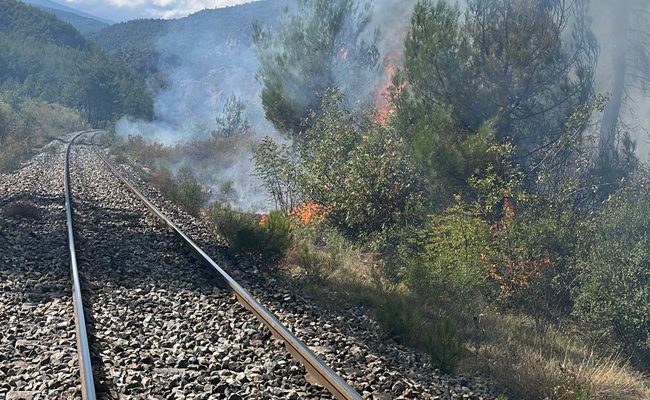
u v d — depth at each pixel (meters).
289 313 8.28
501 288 10.53
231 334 7.17
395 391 5.98
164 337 6.99
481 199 11.74
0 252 10.58
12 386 5.46
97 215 15.12
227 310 8.09
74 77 121.50
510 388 6.93
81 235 12.51
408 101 13.19
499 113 12.52
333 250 12.31
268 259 11.19
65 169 25.23
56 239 12.02
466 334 8.73
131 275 9.78
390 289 10.45
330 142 15.36
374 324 8.36
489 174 11.30
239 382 5.75
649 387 7.70
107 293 8.63
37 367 5.87
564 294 10.50
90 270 9.83
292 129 20.83
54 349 6.36
